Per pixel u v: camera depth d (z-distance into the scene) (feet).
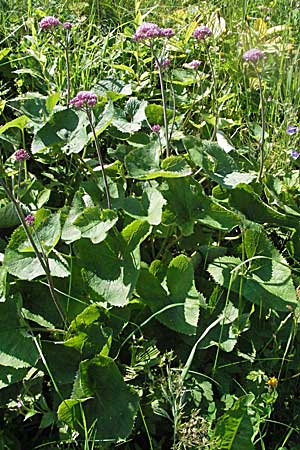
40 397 4.05
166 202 4.51
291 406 4.25
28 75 6.26
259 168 5.49
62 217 4.57
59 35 6.39
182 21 7.14
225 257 4.58
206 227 4.80
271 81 6.66
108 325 4.23
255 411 3.98
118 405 3.92
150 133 5.56
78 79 6.14
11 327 4.08
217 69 6.60
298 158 5.81
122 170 4.99
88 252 4.31
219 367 4.24
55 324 4.29
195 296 4.26
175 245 4.88
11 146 5.50
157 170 4.70
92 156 5.57
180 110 5.98
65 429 3.92
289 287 4.42
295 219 4.98
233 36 6.99
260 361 4.30
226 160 4.94
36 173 5.46
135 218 4.36
